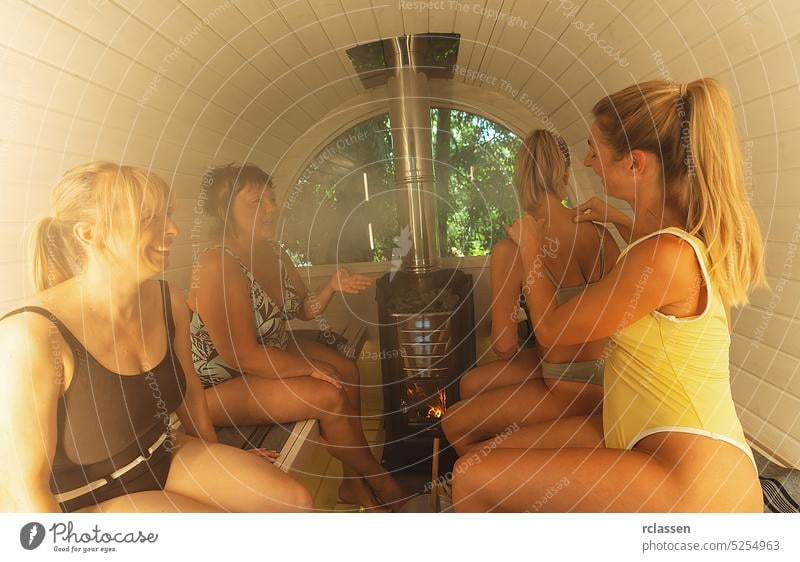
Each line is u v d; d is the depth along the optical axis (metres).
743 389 1.69
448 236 3.25
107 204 1.30
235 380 1.66
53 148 1.38
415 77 2.66
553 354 1.50
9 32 1.21
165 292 1.31
